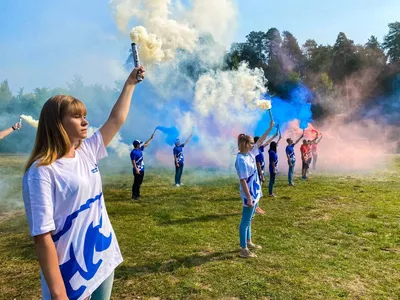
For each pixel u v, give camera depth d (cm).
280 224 742
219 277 484
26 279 507
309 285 453
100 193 225
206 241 641
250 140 562
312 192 1098
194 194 1120
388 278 473
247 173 552
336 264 521
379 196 1012
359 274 486
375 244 606
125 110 259
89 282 208
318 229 699
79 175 207
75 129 211
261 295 430
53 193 196
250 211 554
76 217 203
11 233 757
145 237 673
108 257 223
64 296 186
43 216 186
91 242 211
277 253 571
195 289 450
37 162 195
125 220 815
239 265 525
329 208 875
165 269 518
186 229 723
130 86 267
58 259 200
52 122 204
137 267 527
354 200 963
